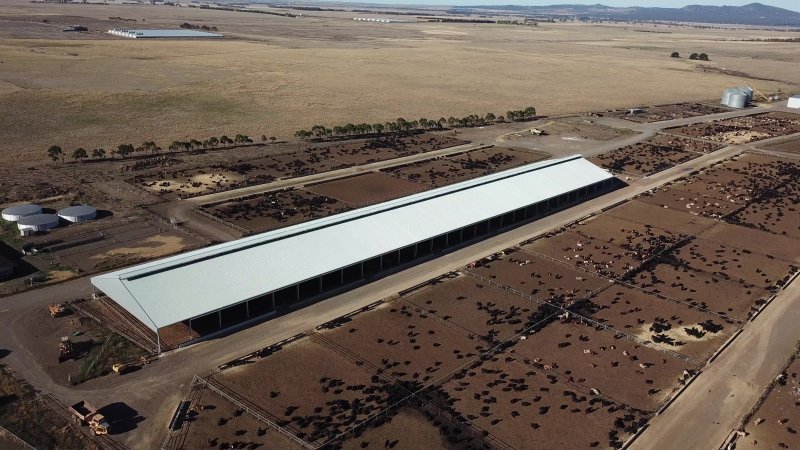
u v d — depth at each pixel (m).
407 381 55.62
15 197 96.75
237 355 58.53
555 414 51.84
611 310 69.62
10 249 79.88
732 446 48.69
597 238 91.06
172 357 57.72
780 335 65.12
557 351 61.19
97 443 46.50
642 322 67.25
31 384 53.09
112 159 119.44
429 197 91.12
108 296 64.56
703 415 52.31
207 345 59.91
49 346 58.69
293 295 68.62
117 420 49.12
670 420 51.50
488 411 51.94
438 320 66.31
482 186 98.56
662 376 57.59
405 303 69.62
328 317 65.94
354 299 70.00
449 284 74.69
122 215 92.44
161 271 63.88
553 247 87.19
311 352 59.47
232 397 52.41
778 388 56.09
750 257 85.50
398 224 82.50
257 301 65.44
